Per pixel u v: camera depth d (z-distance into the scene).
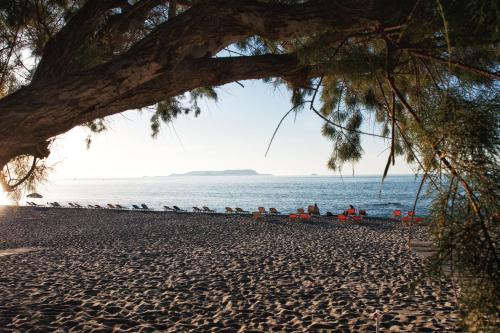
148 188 187.50
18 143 2.11
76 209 44.94
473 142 1.42
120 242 20.66
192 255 16.09
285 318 8.09
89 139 4.70
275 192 120.44
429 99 1.81
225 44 2.42
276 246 18.38
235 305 9.03
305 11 2.01
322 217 33.88
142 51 2.19
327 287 10.66
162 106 5.31
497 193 1.41
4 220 34.03
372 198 77.31
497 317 1.44
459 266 1.48
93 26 2.77
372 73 1.89
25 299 9.21
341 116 3.04
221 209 58.47
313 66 2.31
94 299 9.43
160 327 7.50
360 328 7.28
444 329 7.00
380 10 1.84
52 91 2.12
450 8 1.51
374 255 15.52
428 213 1.54
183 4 3.21
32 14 3.35
